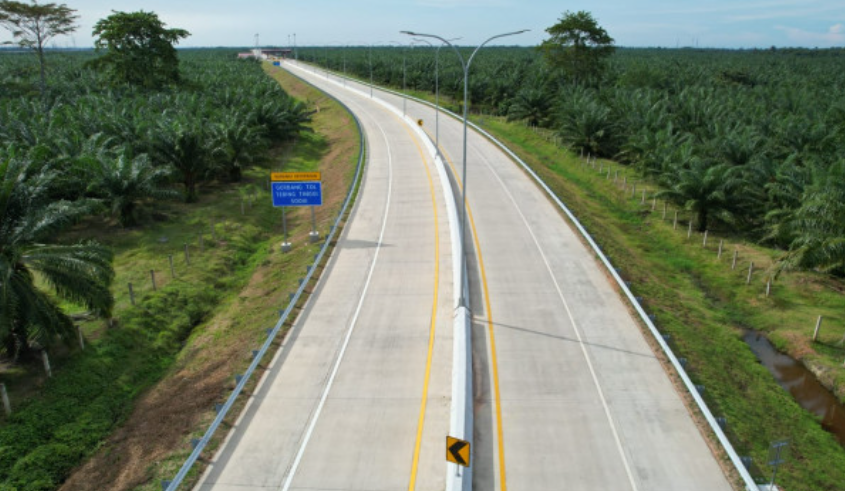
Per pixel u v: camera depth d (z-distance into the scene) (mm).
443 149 50562
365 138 56000
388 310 21875
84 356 19906
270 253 30562
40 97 62812
